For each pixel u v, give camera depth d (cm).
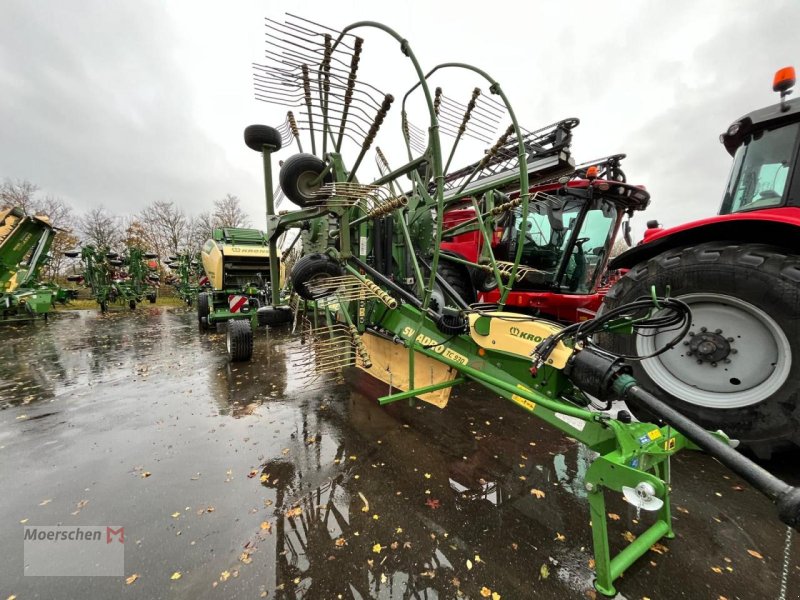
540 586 162
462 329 246
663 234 260
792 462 242
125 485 236
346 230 296
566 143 364
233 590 161
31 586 163
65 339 725
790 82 250
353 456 269
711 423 234
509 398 222
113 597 158
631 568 169
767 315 214
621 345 273
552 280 494
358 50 237
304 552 181
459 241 568
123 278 1448
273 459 266
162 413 349
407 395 254
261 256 749
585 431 184
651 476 130
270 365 514
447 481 239
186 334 781
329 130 323
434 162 220
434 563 175
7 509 214
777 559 174
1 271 918
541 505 216
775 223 218
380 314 321
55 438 299
